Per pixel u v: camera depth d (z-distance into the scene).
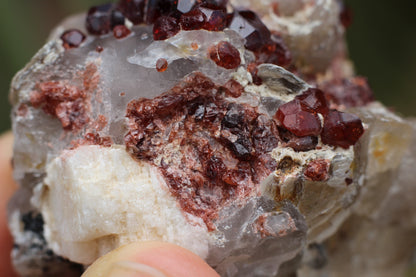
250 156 0.13
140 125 0.13
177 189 0.13
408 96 0.26
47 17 0.25
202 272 0.13
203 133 0.13
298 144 0.13
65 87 0.14
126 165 0.13
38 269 0.15
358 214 0.15
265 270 0.13
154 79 0.13
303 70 0.15
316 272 0.15
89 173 0.13
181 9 0.13
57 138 0.14
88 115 0.13
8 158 0.18
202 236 0.13
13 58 0.25
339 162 0.13
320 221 0.14
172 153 0.13
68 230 0.13
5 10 0.25
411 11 0.26
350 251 0.16
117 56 0.13
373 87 0.27
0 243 0.17
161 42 0.13
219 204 0.13
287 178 0.13
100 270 0.13
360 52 0.27
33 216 0.15
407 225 0.16
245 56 0.13
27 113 0.14
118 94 0.13
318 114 0.13
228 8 0.14
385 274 0.17
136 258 0.12
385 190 0.15
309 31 0.15
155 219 0.13
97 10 0.14
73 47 0.14
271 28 0.15
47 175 0.14
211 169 0.13
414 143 0.16
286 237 0.13
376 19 0.27
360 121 0.13
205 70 0.13
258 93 0.13
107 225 0.13
